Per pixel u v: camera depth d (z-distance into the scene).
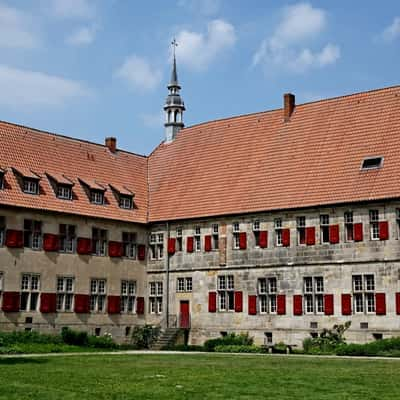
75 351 39.50
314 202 41.56
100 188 47.38
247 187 45.78
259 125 49.50
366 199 39.47
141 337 46.38
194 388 19.66
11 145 45.00
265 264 43.47
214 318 45.38
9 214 41.50
